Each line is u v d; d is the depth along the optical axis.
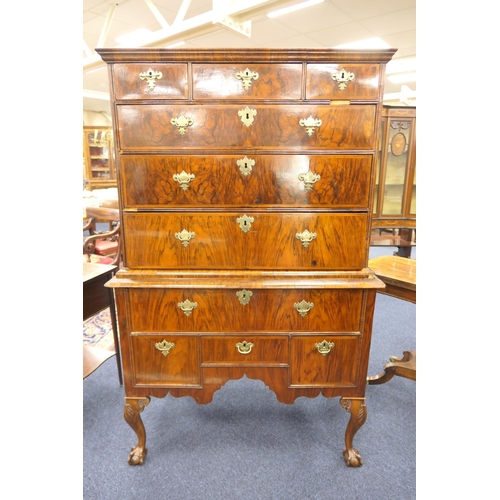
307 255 1.26
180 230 1.24
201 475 1.36
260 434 1.59
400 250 3.61
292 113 1.15
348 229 1.24
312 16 3.73
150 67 1.13
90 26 4.21
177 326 1.29
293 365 1.33
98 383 1.95
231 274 1.26
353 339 1.30
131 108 1.15
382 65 1.13
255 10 2.82
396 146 3.37
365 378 1.33
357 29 4.07
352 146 1.18
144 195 1.21
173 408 1.77
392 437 1.57
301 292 1.26
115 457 1.45
